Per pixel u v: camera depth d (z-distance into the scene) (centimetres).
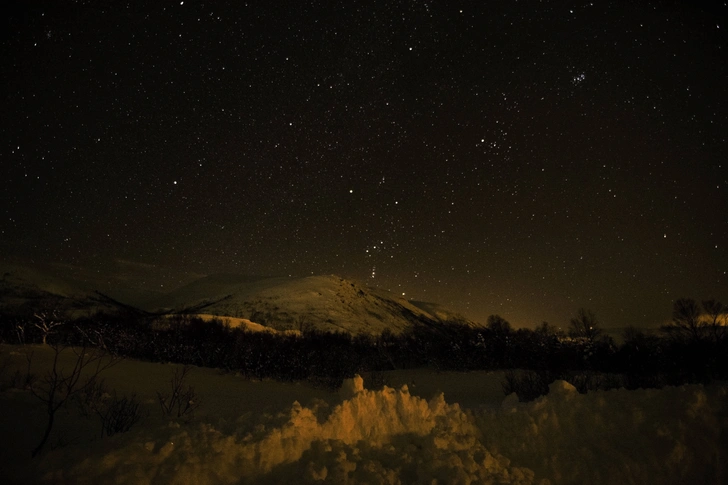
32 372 836
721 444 421
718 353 1475
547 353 2142
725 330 1822
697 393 481
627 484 347
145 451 263
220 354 1638
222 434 298
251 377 1393
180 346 1700
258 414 351
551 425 404
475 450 335
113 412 577
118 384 894
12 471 248
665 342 1997
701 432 425
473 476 298
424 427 367
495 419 403
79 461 250
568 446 379
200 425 314
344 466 278
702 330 1891
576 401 445
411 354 2608
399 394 390
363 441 327
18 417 513
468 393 1345
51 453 262
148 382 1002
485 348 2366
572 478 342
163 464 255
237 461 269
